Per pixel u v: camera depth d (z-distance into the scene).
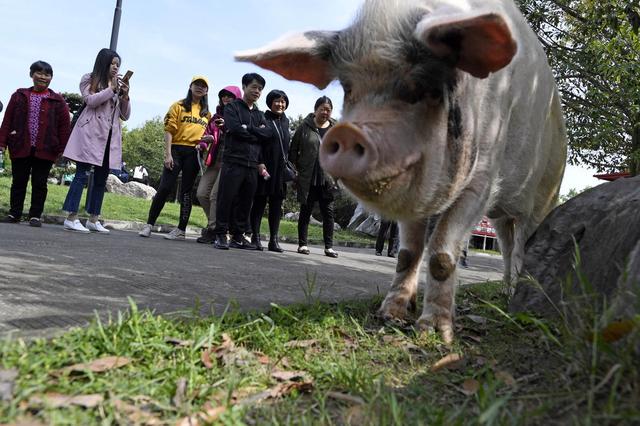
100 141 8.78
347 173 2.78
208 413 1.99
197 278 5.01
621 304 2.50
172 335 2.74
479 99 3.44
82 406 1.93
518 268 5.15
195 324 2.99
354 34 3.05
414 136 2.92
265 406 2.16
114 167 9.09
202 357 2.48
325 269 7.18
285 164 9.16
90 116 8.71
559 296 3.56
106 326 2.71
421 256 3.95
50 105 9.09
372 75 2.95
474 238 26.23
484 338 3.35
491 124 3.63
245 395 2.27
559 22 11.74
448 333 3.33
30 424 1.78
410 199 3.07
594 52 10.91
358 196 3.01
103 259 5.61
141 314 3.00
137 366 2.37
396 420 1.92
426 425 1.98
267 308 3.84
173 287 4.41
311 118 9.43
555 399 2.19
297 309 3.68
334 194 9.87
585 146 12.89
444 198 3.29
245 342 2.90
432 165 3.04
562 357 2.59
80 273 4.59
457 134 3.21
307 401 2.27
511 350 2.96
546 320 3.29
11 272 4.32
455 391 2.45
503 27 2.64
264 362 2.64
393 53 2.89
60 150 9.21
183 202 9.82
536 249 3.94
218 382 2.28
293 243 14.02
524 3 11.50
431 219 3.83
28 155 9.01
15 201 9.36
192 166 9.56
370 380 2.38
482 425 1.92
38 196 9.09
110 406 1.94
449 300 3.50
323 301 4.19
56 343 2.41
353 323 3.47
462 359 2.80
